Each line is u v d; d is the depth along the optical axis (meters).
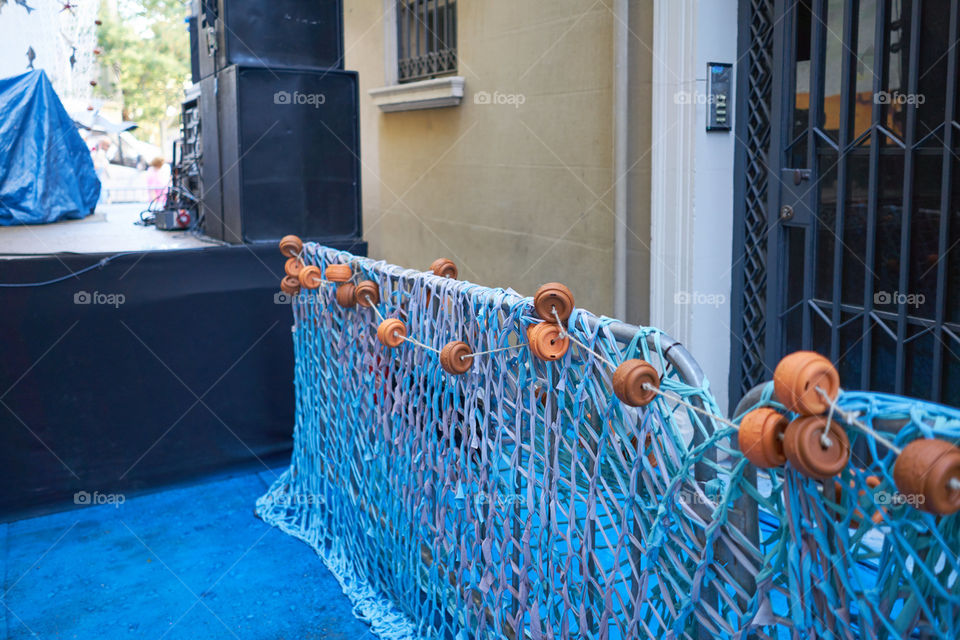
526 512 2.09
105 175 7.82
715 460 1.46
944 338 2.96
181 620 2.85
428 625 2.56
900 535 1.14
